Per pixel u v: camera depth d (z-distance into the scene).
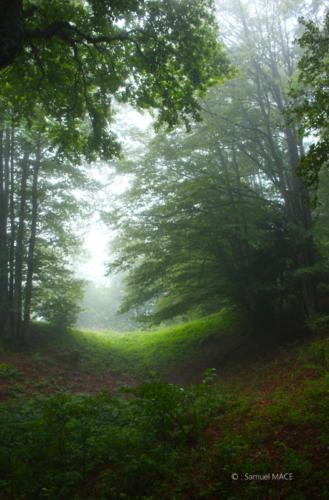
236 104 15.76
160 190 16.17
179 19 9.83
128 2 8.95
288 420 6.36
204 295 17.09
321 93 7.23
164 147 15.56
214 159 17.28
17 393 11.83
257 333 17.38
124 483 4.90
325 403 6.75
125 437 6.04
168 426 6.52
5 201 18.25
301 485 4.37
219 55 10.86
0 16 6.16
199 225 16.00
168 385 7.48
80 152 12.39
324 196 15.24
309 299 14.85
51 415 6.61
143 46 10.40
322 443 5.26
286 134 16.28
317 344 11.83
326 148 6.62
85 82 10.90
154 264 17.05
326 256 14.57
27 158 18.31
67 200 19.36
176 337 21.02
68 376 15.33
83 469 5.41
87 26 9.65
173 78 10.98
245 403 8.23
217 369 15.36
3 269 17.22
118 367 17.77
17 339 17.33
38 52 9.66
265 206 15.73
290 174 16.42
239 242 16.86
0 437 6.26
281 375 11.12
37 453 5.55
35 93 10.88
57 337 19.53
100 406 8.13
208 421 7.27
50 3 9.15
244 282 15.91
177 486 4.83
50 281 19.25
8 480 5.09
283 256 15.66
